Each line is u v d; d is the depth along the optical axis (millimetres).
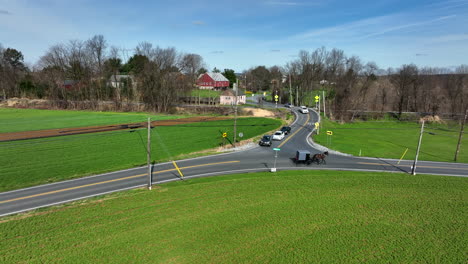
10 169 36594
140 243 22000
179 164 41000
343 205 28922
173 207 27766
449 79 105000
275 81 153500
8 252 20641
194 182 34188
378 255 21281
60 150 45281
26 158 40969
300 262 20234
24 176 34625
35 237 22469
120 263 19750
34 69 126125
